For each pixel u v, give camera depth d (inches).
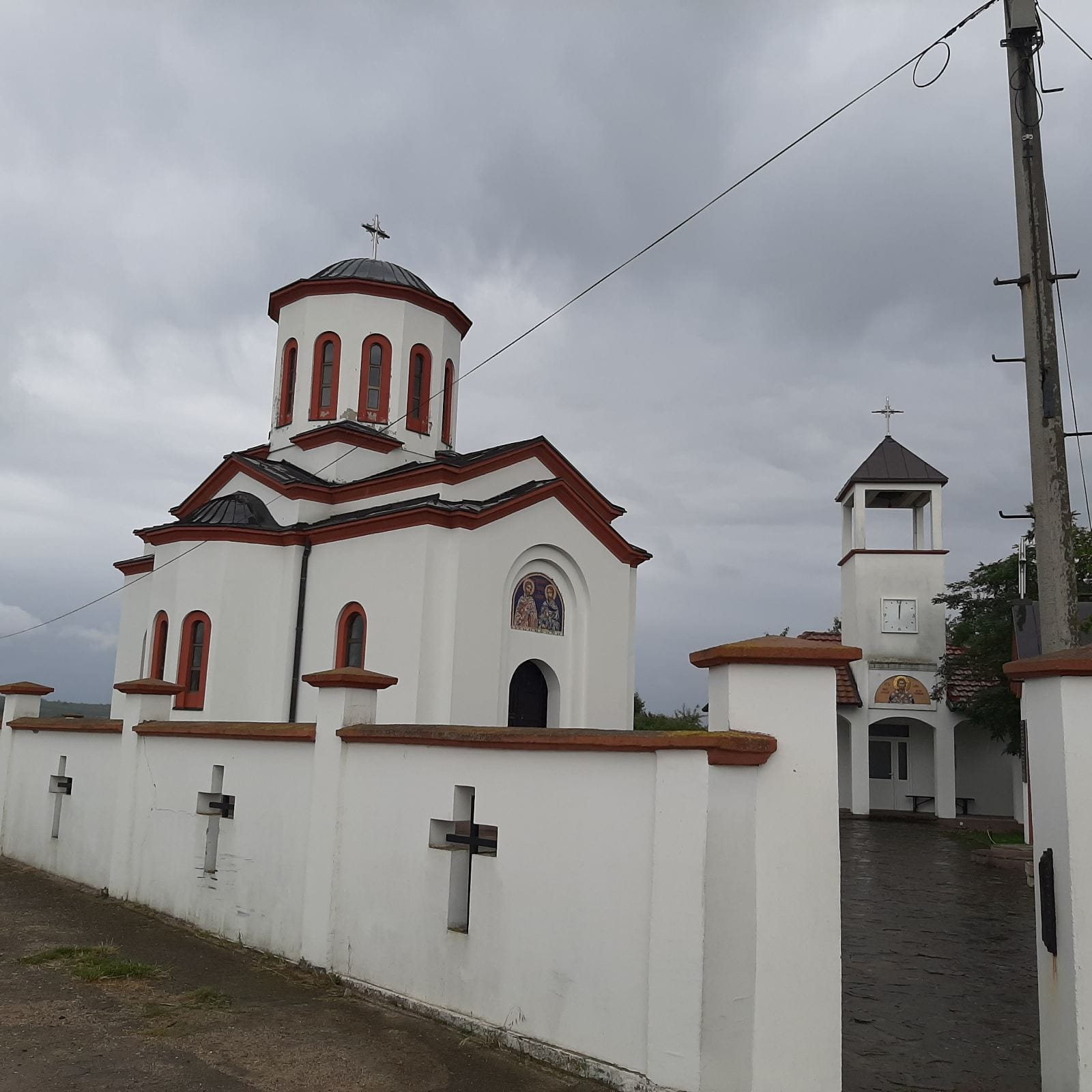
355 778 324.8
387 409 793.6
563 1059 238.5
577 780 249.9
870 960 395.9
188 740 413.4
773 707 227.8
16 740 569.0
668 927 218.1
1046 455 342.6
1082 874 194.5
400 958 295.0
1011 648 942.4
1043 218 355.6
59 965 332.2
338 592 650.2
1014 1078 260.7
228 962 338.0
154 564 713.0
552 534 667.4
